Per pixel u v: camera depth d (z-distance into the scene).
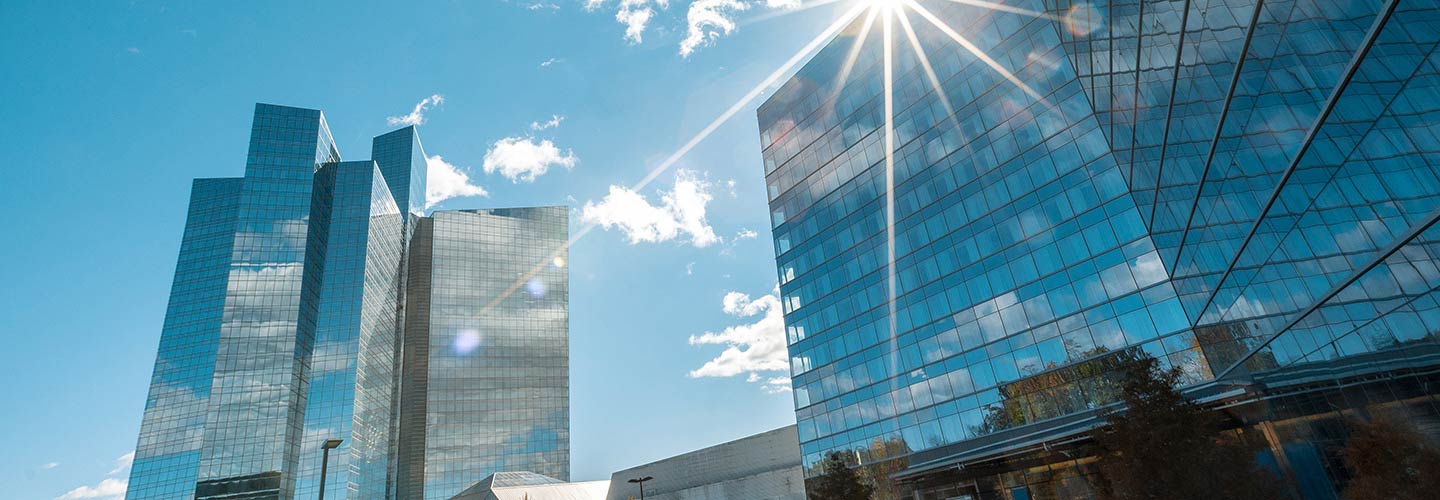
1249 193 18.33
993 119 57.81
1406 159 11.62
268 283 136.50
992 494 48.31
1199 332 36.25
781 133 79.69
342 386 134.00
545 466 148.25
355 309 142.12
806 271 69.19
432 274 161.38
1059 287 48.47
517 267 171.00
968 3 63.53
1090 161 49.56
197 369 142.62
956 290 55.06
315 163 152.50
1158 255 43.47
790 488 79.94
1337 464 23.00
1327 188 14.70
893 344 58.09
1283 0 13.37
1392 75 11.28
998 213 54.44
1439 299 12.94
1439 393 14.52
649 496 93.00
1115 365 43.44
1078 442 43.84
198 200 164.12
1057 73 54.03
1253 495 25.92
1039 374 47.53
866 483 55.91
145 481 132.00
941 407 52.69
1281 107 14.62
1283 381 25.19
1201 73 16.86
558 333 165.62
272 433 124.12
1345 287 16.41
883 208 64.06
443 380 149.62
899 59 68.75
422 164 197.62
